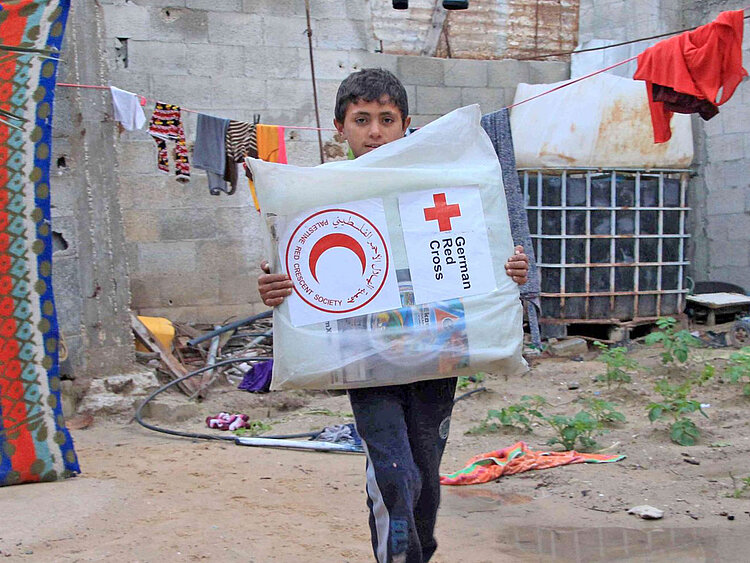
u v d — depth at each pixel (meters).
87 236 7.70
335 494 4.85
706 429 6.36
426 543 3.00
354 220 2.75
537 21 11.91
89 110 7.70
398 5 8.61
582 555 3.76
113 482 5.09
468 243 2.80
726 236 12.23
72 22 7.44
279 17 10.57
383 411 2.75
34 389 5.10
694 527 4.14
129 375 7.93
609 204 10.67
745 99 11.89
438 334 2.74
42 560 3.65
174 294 10.16
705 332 10.93
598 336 11.23
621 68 11.69
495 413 6.50
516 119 10.83
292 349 2.72
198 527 4.10
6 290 5.03
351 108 2.97
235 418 7.22
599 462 5.51
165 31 10.13
